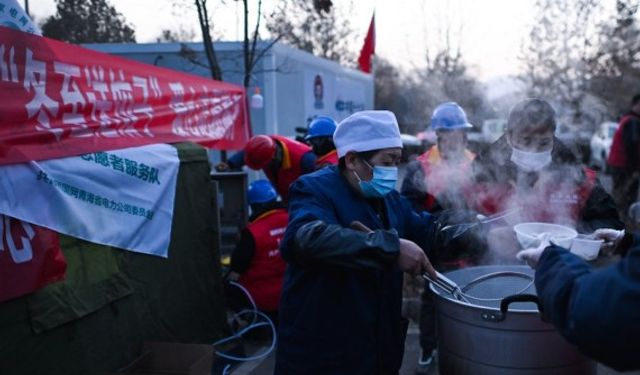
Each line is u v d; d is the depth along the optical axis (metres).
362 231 1.51
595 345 1.00
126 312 2.69
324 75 8.45
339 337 1.62
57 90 2.33
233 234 4.67
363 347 1.63
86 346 2.42
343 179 1.70
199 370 2.56
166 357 2.76
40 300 2.17
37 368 2.17
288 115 6.74
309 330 1.63
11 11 2.16
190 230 3.26
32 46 2.18
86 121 2.52
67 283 2.30
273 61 6.02
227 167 4.87
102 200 2.49
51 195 2.20
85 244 2.41
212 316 3.48
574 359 1.50
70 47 2.45
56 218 2.21
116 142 2.67
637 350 0.97
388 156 1.62
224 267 4.30
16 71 2.09
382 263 1.44
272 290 3.68
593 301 1.00
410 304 4.08
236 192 4.45
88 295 2.41
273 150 3.88
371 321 1.64
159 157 2.93
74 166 2.34
